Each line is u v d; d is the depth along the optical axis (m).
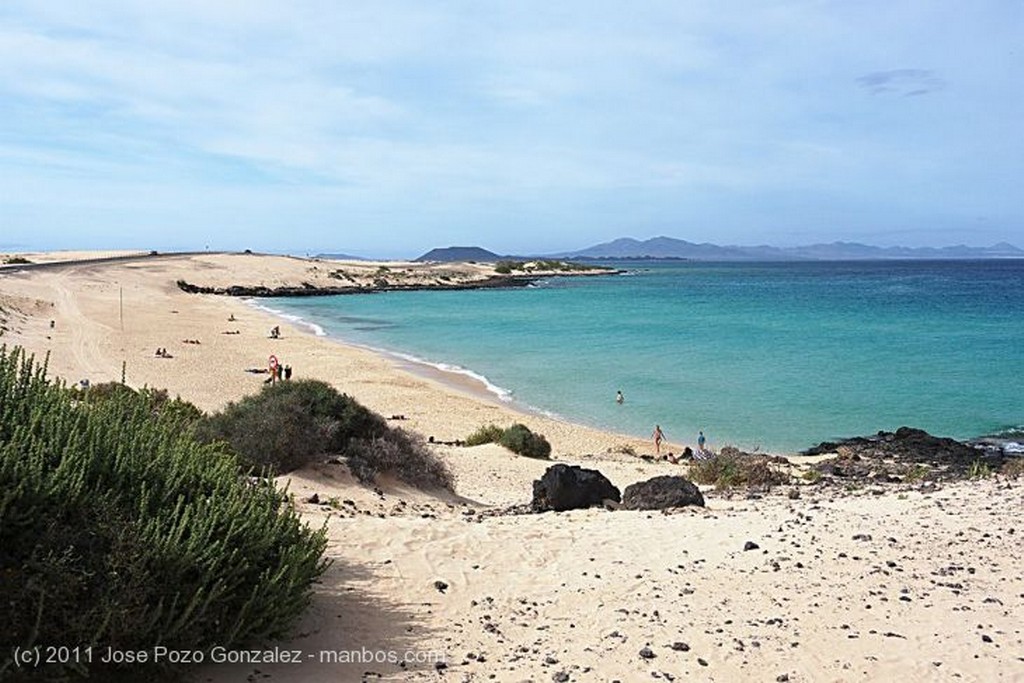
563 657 6.70
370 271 161.12
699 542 10.06
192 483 6.91
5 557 5.28
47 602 5.19
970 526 10.42
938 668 6.44
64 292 78.94
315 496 13.12
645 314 85.50
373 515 12.71
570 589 8.38
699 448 26.89
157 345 50.38
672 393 39.12
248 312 84.06
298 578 6.71
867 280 172.38
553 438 29.69
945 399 36.97
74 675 5.29
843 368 46.06
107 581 5.46
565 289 142.50
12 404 6.70
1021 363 47.19
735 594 8.12
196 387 36.06
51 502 5.68
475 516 13.31
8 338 44.53
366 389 38.06
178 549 5.78
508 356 52.34
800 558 9.20
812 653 6.72
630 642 7.00
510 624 7.43
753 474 19.16
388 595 7.98
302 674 6.12
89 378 36.03
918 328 67.44
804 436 30.48
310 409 16.92
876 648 6.80
